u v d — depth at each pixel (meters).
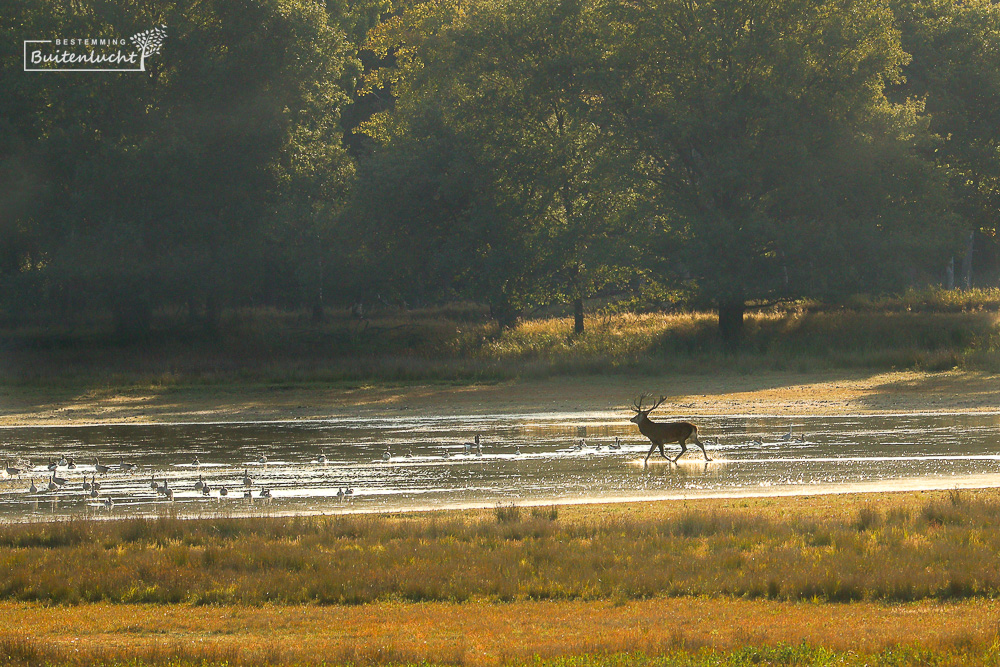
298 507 43.78
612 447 60.53
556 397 89.56
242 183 126.19
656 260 116.56
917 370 96.25
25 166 120.94
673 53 118.12
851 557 29.56
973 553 29.38
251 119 124.44
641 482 48.28
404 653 20.36
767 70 116.56
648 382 97.31
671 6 116.75
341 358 118.50
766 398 84.56
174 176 121.19
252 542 34.75
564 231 126.56
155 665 19.77
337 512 42.41
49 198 120.88
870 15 115.00
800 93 117.06
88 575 29.84
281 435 69.88
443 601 27.28
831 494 43.50
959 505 37.72
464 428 72.31
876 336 112.56
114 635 23.78
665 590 27.52
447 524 37.03
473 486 48.28
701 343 117.62
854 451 56.41
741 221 113.75
